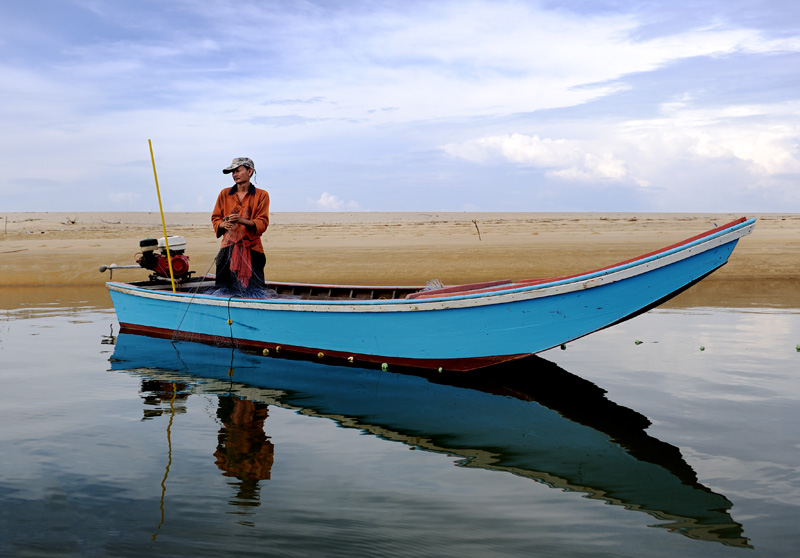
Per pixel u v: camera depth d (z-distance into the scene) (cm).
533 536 355
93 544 346
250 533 358
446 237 3203
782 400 619
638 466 459
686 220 5959
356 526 367
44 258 2194
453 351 743
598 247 2347
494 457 483
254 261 984
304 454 489
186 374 775
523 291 684
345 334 815
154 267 1101
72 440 520
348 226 5266
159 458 479
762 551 335
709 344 905
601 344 919
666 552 335
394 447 506
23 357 873
